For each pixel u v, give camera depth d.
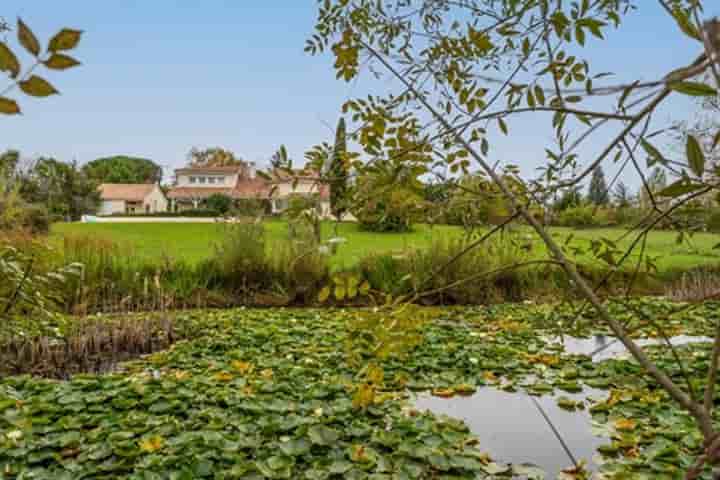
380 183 1.26
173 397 2.69
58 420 2.42
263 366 3.40
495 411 2.72
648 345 3.86
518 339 4.24
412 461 2.05
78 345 3.92
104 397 2.72
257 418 2.45
